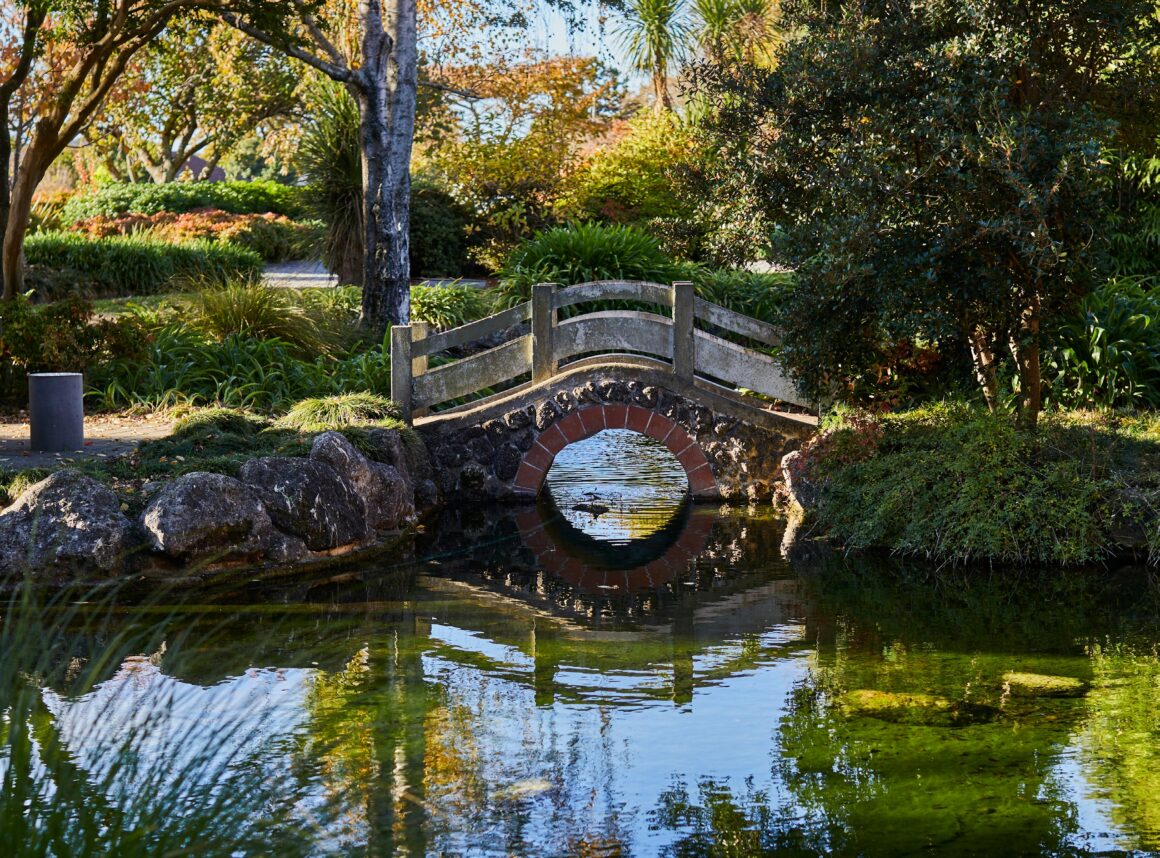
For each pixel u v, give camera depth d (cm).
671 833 379
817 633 615
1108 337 1072
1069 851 364
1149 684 524
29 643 318
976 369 902
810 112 866
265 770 419
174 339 1230
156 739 421
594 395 992
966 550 756
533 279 1394
